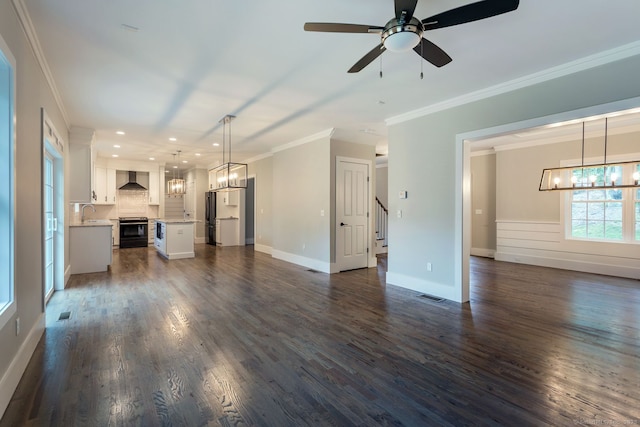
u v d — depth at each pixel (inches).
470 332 121.2
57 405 75.3
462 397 80.2
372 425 69.9
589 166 199.6
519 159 269.3
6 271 80.7
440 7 87.5
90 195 219.6
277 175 289.3
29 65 99.2
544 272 229.9
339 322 131.5
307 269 240.2
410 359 100.0
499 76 130.8
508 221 275.4
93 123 202.2
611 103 110.2
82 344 108.5
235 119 193.3
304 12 88.7
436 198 167.6
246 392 81.8
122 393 80.5
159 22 93.0
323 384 85.8
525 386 85.0
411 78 132.9
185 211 452.1
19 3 82.7
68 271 205.2
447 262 163.3
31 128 102.1
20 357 86.8
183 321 131.3
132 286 187.5
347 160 238.2
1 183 79.4
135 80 134.2
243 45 106.1
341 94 150.8
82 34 99.2
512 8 67.4
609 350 106.0
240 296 168.2
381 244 315.3
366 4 85.4
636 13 88.4
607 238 225.9
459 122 156.4
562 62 118.6
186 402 77.2
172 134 233.5
